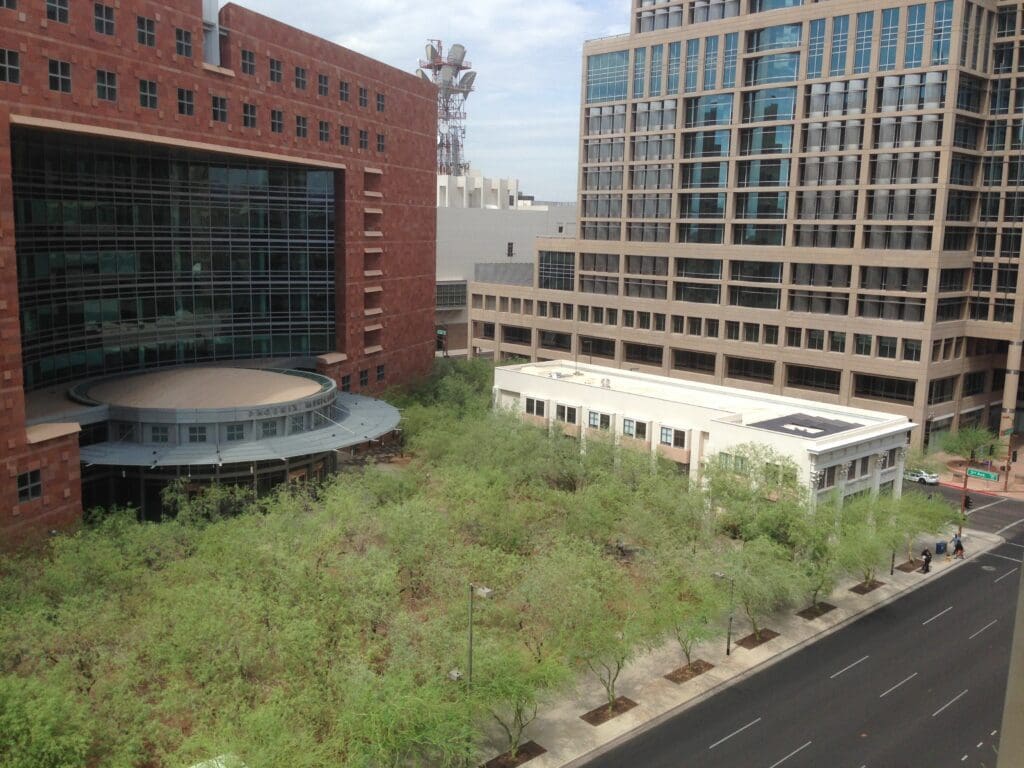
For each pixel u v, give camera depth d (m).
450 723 34.78
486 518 55.62
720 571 50.00
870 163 99.31
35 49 57.62
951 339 99.81
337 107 89.00
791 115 105.31
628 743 41.44
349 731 34.09
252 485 68.69
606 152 125.81
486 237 168.50
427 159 107.06
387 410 84.81
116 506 62.19
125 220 79.38
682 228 117.50
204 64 72.56
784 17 104.44
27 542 51.66
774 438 68.06
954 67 92.44
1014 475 94.19
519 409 90.25
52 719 31.03
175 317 85.00
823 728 43.03
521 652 40.59
